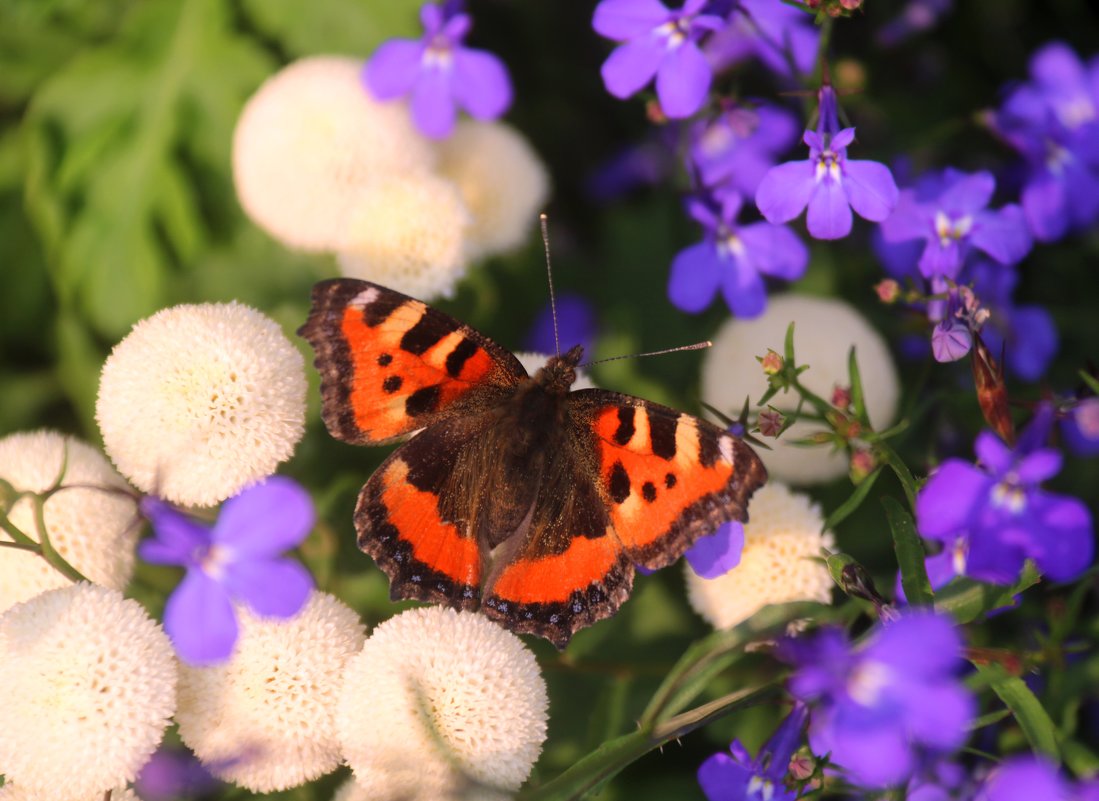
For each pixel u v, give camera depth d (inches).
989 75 17.7
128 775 14.5
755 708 15.8
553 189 18.1
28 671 14.4
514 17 18.1
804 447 15.5
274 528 14.5
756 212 17.0
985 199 15.5
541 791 14.5
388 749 14.5
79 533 15.0
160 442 14.8
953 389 15.8
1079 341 16.7
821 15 15.0
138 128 17.1
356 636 14.9
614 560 14.9
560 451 15.0
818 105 15.2
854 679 13.5
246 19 17.3
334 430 15.0
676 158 17.3
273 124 16.1
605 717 15.7
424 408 15.2
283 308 16.4
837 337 15.6
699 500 14.7
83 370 17.0
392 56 16.3
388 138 16.1
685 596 16.0
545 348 16.9
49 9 17.3
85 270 17.0
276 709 14.7
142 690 14.5
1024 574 14.5
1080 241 16.9
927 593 14.4
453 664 14.5
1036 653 14.6
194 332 14.9
